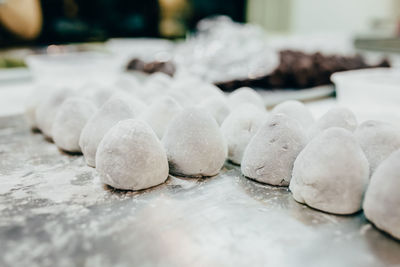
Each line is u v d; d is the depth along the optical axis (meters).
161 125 0.28
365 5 1.21
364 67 0.54
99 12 0.76
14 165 0.27
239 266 0.16
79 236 0.18
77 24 0.74
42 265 0.16
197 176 0.25
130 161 0.22
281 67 0.52
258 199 0.22
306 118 0.29
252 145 0.24
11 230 0.19
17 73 0.62
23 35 0.67
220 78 0.51
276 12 1.08
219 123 0.31
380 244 0.18
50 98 0.33
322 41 1.02
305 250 0.17
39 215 0.20
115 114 0.27
